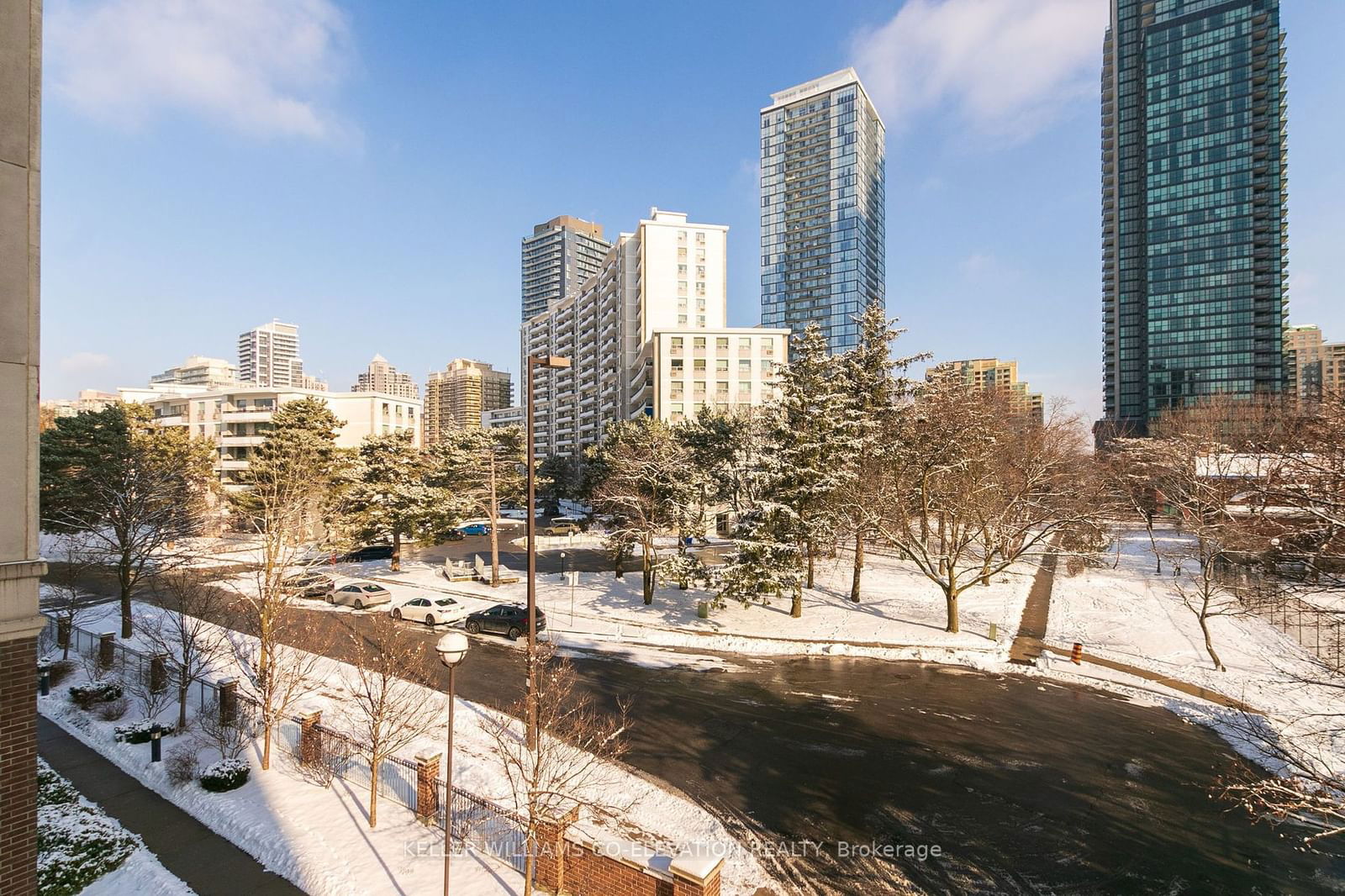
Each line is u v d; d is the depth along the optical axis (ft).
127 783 43.70
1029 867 34.42
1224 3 388.78
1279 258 374.84
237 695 51.06
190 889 31.83
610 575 128.98
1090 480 142.10
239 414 220.02
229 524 131.64
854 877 33.37
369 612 99.35
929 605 101.81
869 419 99.66
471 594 110.42
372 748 38.70
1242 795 39.70
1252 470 70.18
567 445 383.86
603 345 326.85
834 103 469.57
